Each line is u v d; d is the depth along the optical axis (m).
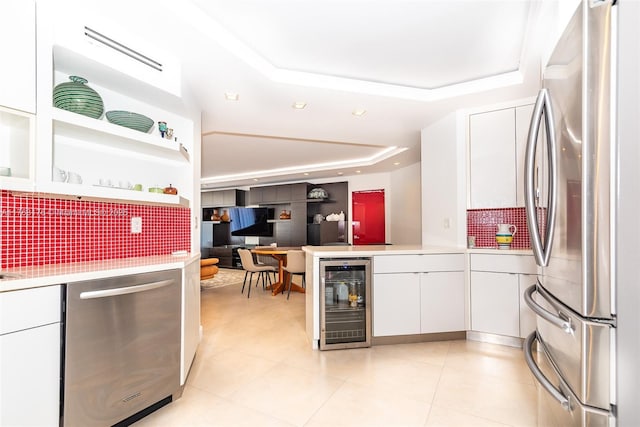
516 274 2.83
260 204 8.36
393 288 2.96
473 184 3.25
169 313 1.87
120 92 2.21
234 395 2.03
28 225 1.79
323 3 1.85
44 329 1.31
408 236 6.29
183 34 1.93
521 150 3.02
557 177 1.02
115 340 1.57
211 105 3.05
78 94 1.84
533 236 1.11
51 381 1.33
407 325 2.98
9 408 1.21
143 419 1.76
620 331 0.76
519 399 1.99
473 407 1.90
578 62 0.85
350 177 7.53
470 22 2.04
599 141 0.79
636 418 0.72
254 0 1.81
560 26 1.19
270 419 1.78
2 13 1.43
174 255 2.48
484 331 2.98
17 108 1.47
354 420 1.77
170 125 2.63
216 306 4.42
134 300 1.66
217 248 8.89
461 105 3.16
